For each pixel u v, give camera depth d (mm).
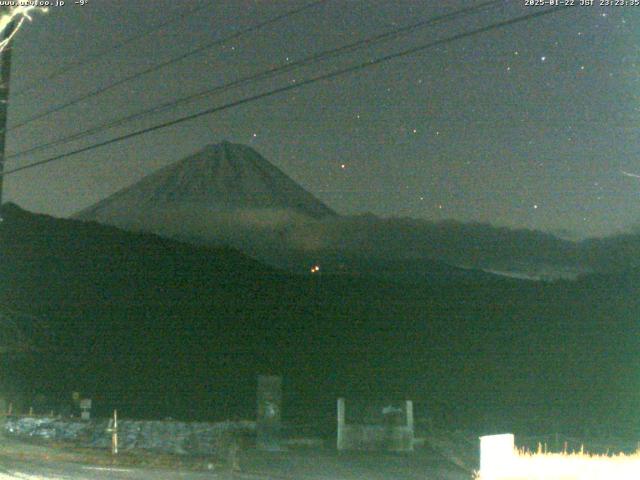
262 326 58781
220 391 43062
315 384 45531
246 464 19047
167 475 17281
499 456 16781
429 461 19859
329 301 63375
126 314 57844
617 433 26469
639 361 44406
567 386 41594
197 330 55750
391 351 51938
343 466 19000
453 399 40156
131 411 36031
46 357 45000
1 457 20094
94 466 18688
